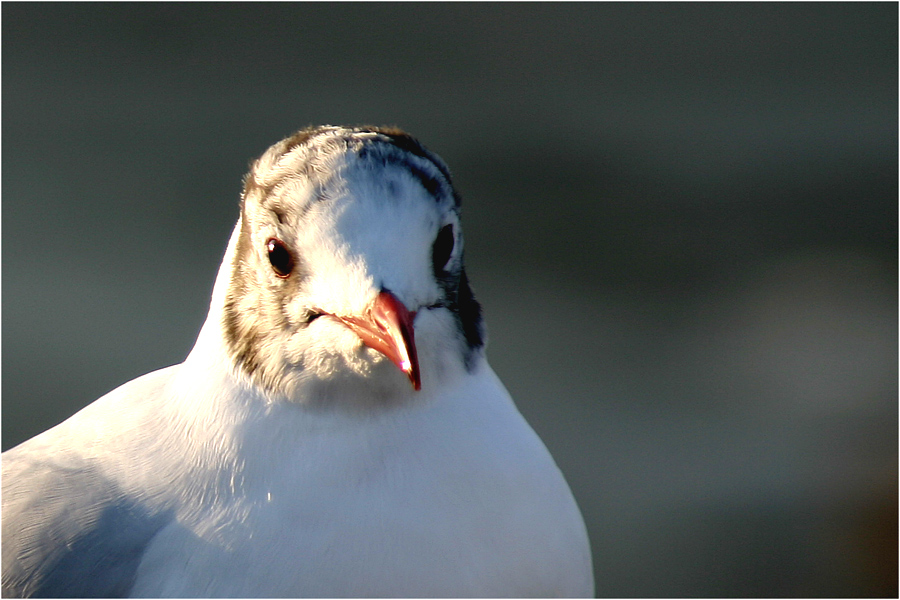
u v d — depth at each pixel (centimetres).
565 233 432
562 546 254
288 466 253
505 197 454
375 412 253
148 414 255
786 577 305
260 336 253
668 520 321
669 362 375
